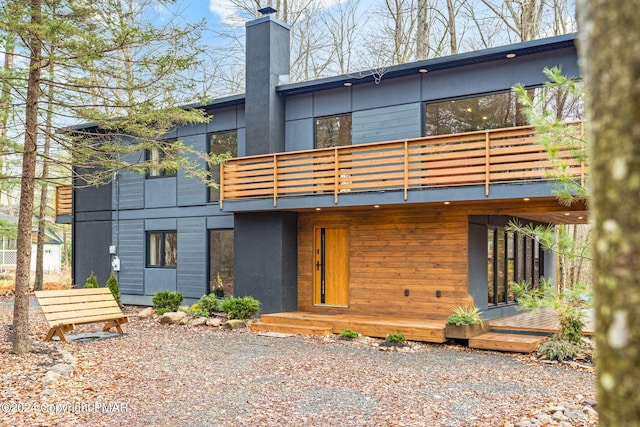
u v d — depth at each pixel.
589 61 1.05
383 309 11.44
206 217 14.16
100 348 8.74
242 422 5.05
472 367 7.62
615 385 0.96
